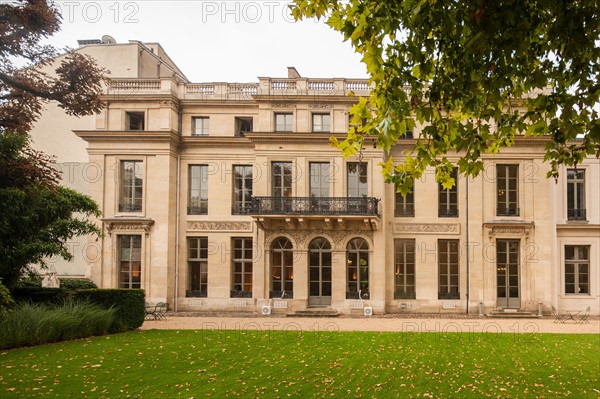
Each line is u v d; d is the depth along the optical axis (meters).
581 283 26.88
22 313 15.08
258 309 26.38
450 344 15.41
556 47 7.14
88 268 27.08
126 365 11.78
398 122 6.45
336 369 11.60
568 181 27.02
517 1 6.10
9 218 15.56
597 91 6.73
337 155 26.95
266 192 26.92
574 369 11.78
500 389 9.84
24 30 13.87
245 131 29.20
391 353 13.74
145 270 27.02
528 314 25.33
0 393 9.15
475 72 6.68
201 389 9.70
